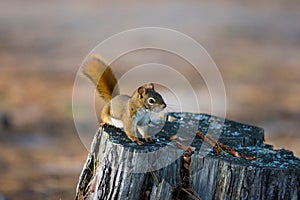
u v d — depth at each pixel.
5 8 38.12
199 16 37.56
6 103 19.28
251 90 21.89
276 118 18.06
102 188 6.46
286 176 6.14
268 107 19.42
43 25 33.56
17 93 20.69
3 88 21.39
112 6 40.53
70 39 30.27
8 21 34.28
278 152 6.80
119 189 6.35
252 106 19.48
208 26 34.38
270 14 39.00
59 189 10.59
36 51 27.86
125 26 33.59
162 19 36.19
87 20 35.34
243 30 33.81
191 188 6.32
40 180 11.42
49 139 15.42
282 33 33.41
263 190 6.14
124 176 6.32
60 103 19.38
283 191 6.16
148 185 6.33
